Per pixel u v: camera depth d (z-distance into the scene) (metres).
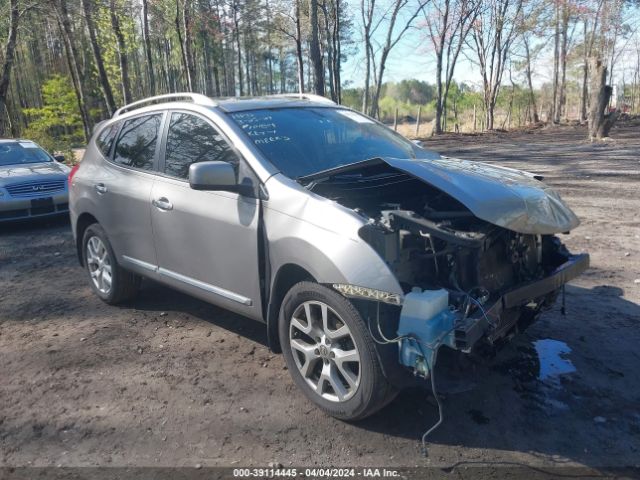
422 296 2.96
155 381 3.96
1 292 6.08
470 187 3.34
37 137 24.17
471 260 3.30
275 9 24.83
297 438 3.27
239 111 4.30
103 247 5.36
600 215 8.55
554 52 41.44
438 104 32.31
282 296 3.70
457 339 2.93
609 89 20.95
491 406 3.53
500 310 3.20
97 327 4.93
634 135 23.73
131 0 24.25
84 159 5.63
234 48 44.94
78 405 3.68
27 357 4.40
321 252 3.24
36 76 56.25
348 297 3.15
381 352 3.09
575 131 30.06
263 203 3.67
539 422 3.36
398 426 3.35
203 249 4.11
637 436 3.21
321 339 3.39
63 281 6.39
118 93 42.62
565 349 4.25
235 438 3.28
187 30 25.34
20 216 9.06
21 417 3.56
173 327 4.88
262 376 3.99
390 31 30.47
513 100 47.47
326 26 30.38
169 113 4.66
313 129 4.39
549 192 3.77
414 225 3.12
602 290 5.45
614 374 3.89
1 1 20.00
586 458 3.03
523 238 3.71
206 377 4.00
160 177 4.51
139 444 3.25
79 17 21.38
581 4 35.94
